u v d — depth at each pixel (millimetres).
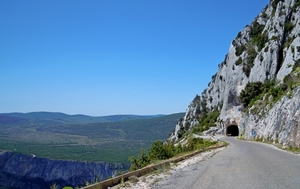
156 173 14406
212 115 99938
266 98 55531
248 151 24609
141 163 23812
